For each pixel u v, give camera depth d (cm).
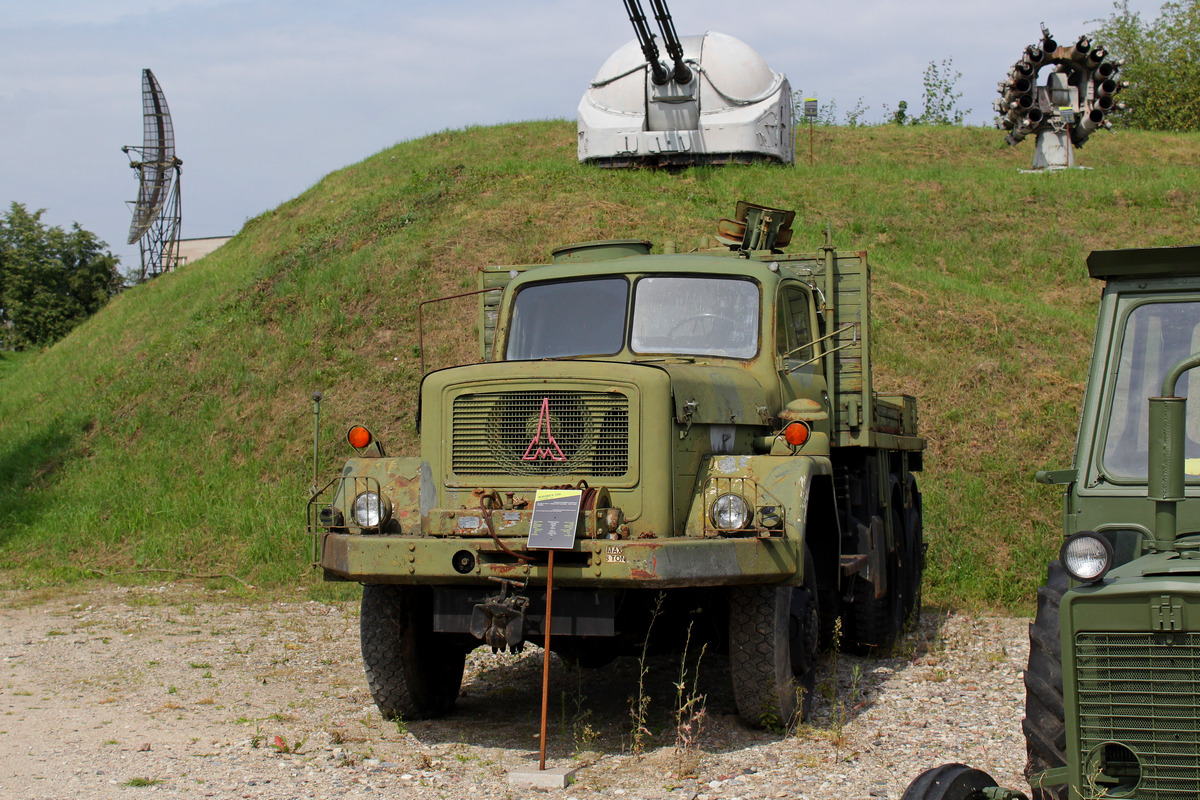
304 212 2342
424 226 1944
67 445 1477
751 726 586
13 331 5209
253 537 1216
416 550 537
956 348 1491
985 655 797
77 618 980
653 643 608
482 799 483
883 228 2094
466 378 571
